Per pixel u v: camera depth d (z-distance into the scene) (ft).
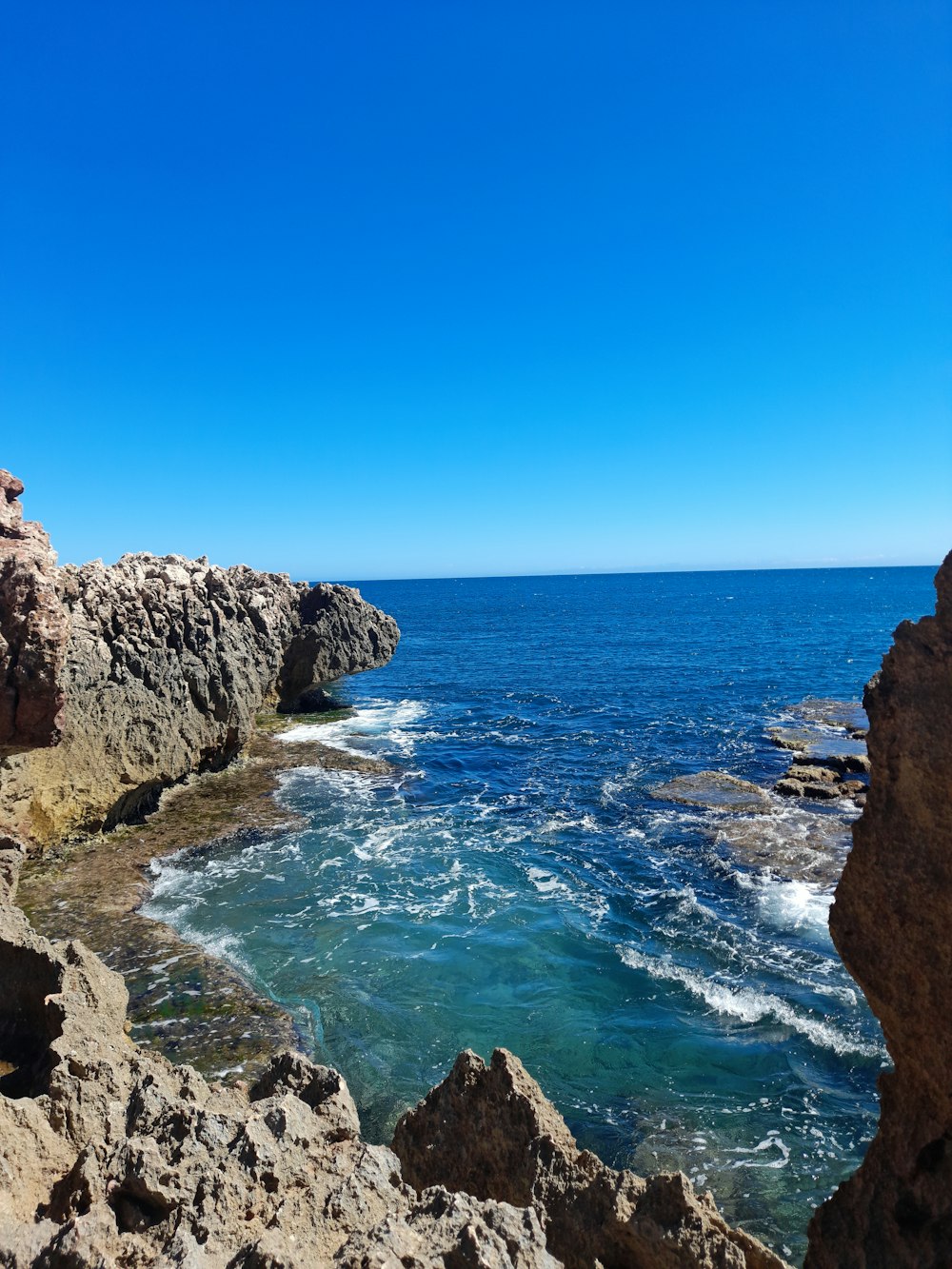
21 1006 42.11
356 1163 24.03
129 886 80.48
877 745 24.04
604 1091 51.39
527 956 68.23
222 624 122.52
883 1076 25.18
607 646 325.62
